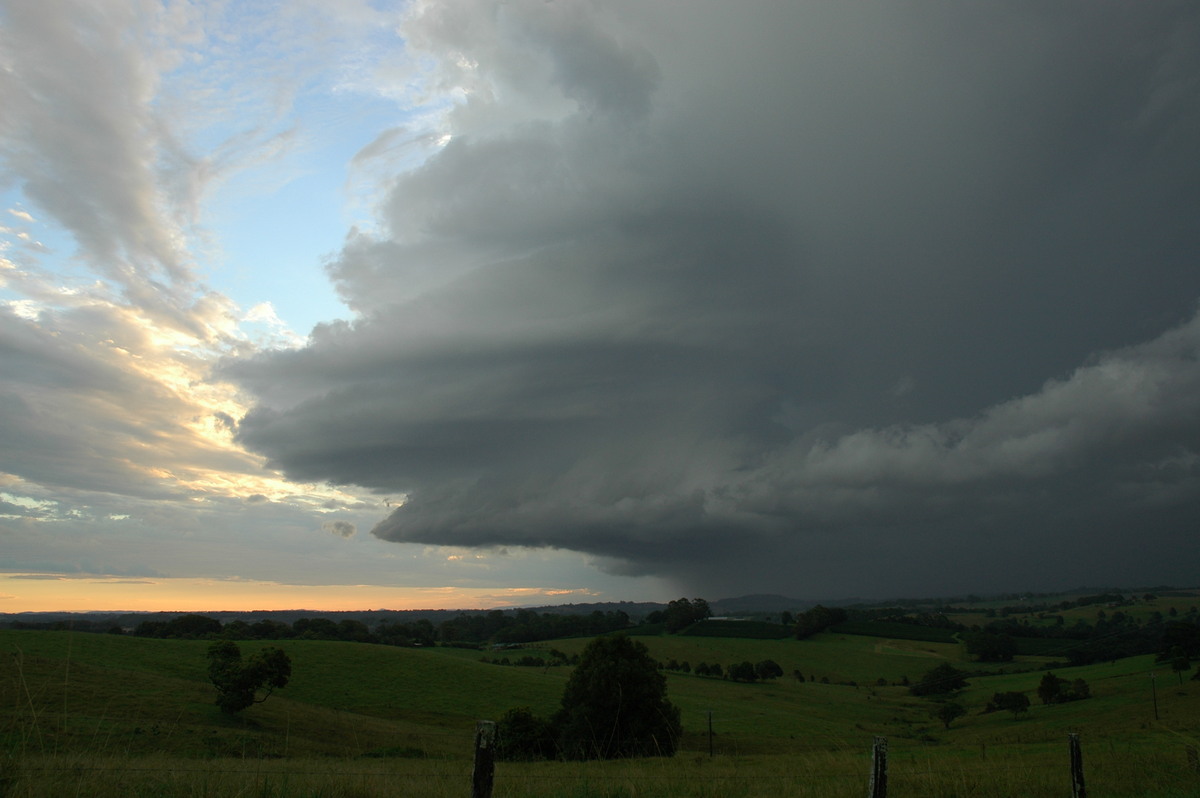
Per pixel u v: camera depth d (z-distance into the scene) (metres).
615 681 44.84
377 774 10.91
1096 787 12.23
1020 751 26.94
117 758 9.98
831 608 160.75
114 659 63.00
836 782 12.30
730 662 125.12
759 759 20.64
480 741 6.65
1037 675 101.56
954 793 11.62
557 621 166.50
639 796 10.89
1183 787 11.98
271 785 9.75
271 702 48.78
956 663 124.94
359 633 121.06
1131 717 57.31
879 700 93.50
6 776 8.09
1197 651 87.06
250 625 104.19
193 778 9.55
